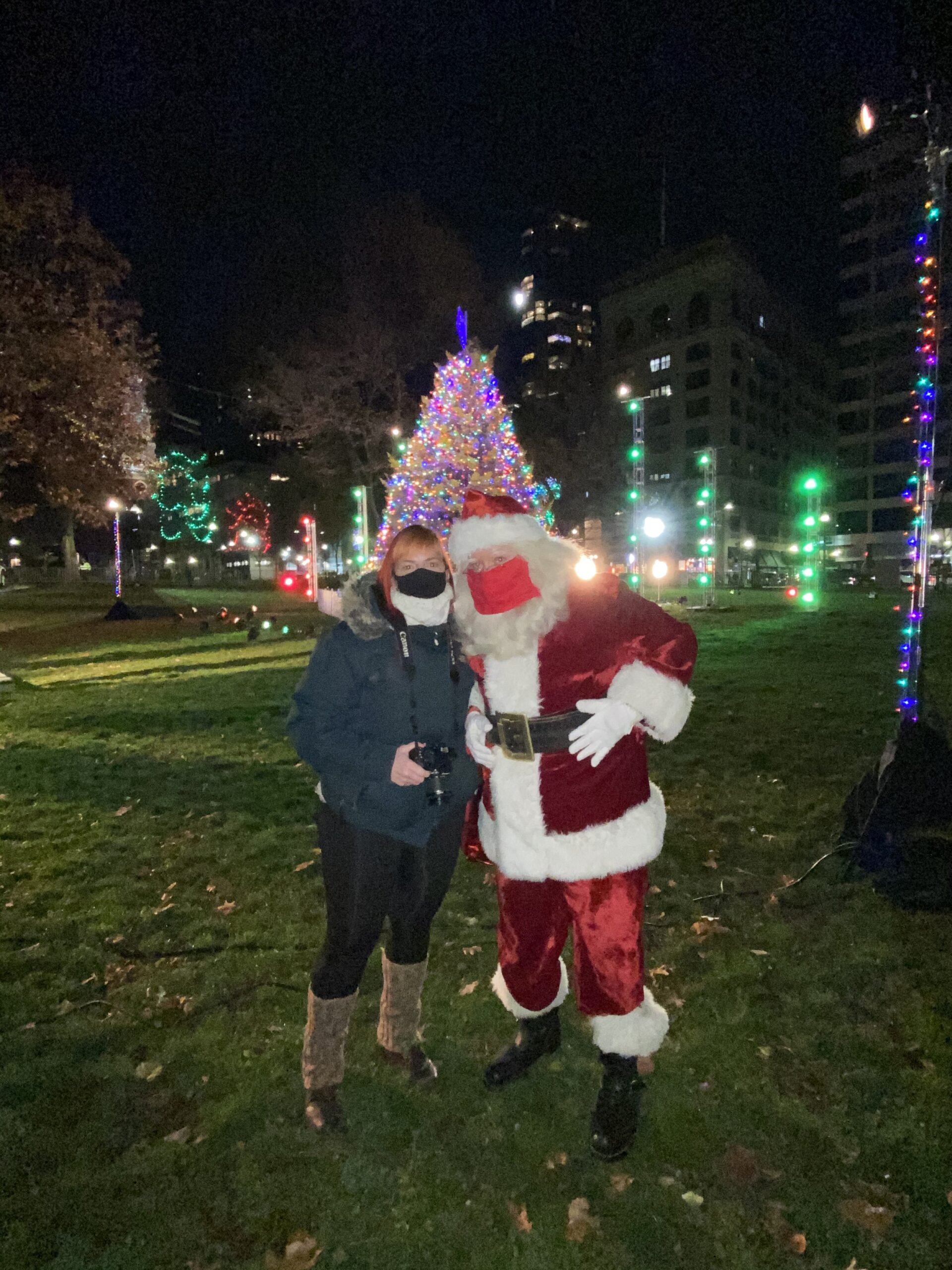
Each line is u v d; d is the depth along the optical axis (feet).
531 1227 6.48
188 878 13.25
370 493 104.99
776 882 12.51
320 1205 6.73
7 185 41.52
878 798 12.46
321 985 7.29
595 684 6.95
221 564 188.34
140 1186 6.91
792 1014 9.09
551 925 7.51
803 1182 6.80
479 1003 9.54
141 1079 8.27
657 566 69.62
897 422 203.62
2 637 56.59
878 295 204.85
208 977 10.14
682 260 193.77
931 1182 6.70
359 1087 8.13
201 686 33.09
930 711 13.74
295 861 13.80
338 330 98.37
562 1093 8.03
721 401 188.96
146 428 52.21
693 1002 9.41
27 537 144.05
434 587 6.86
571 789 6.95
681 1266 6.12
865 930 10.80
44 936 11.35
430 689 6.93
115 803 17.26
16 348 42.75
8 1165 7.16
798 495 227.81
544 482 60.39
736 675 31.37
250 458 173.78
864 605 71.31
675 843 14.16
